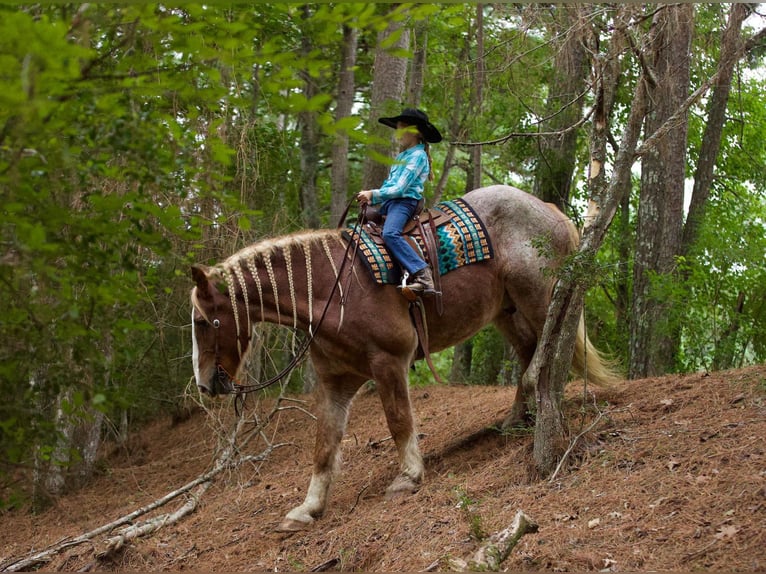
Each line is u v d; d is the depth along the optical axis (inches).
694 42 355.3
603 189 215.9
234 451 316.5
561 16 255.8
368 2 120.0
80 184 136.9
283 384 327.3
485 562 165.2
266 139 364.8
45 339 138.5
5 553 294.4
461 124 455.2
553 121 420.8
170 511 299.9
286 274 229.0
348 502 245.3
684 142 391.2
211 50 121.0
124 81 120.0
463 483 225.3
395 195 229.9
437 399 357.1
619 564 161.2
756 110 487.8
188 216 226.1
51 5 122.4
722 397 233.3
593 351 254.1
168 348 353.7
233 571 216.7
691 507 175.6
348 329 224.5
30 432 143.3
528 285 241.9
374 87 357.4
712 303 368.2
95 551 250.5
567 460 215.9
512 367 470.3
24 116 108.4
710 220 410.0
